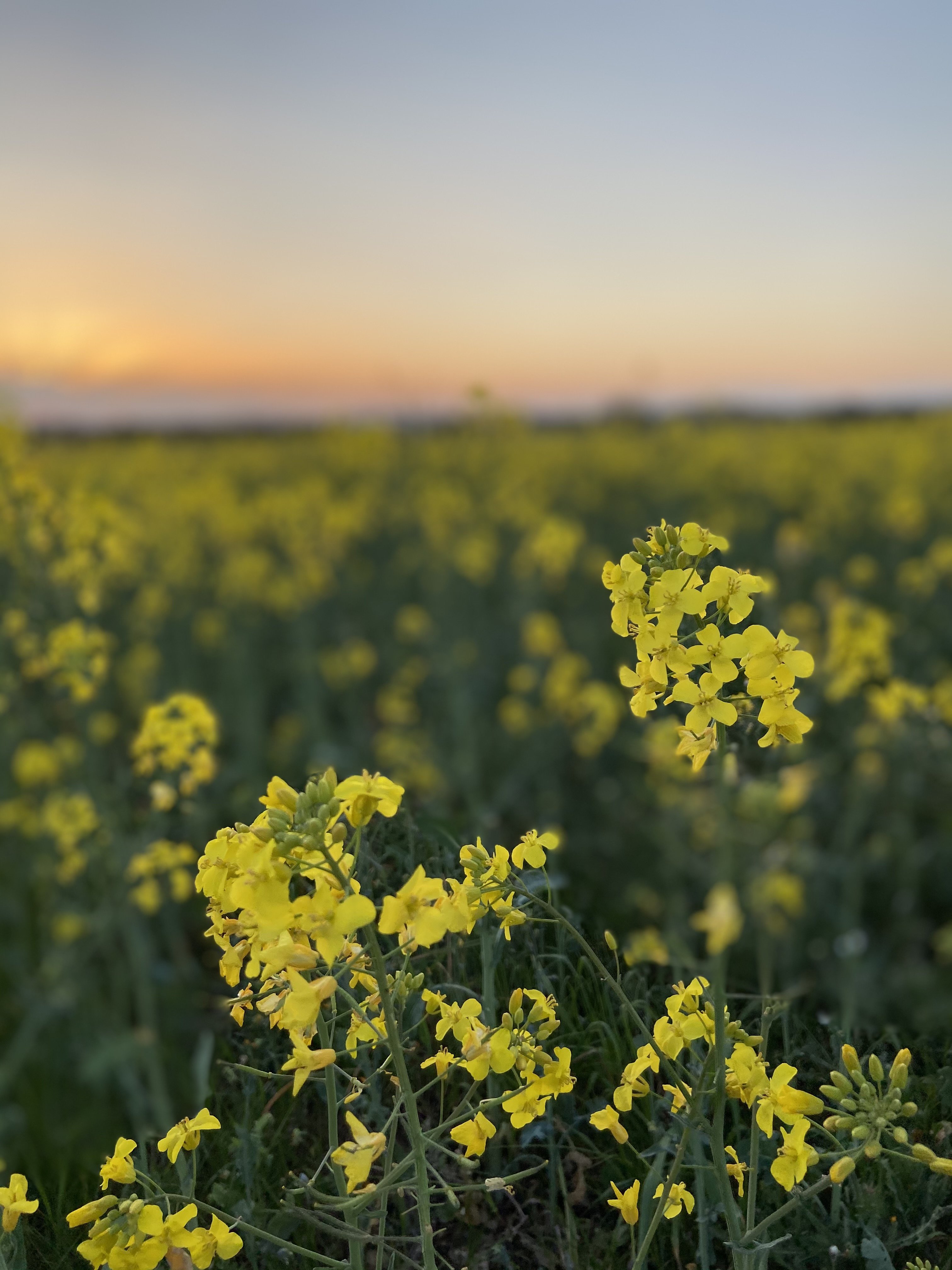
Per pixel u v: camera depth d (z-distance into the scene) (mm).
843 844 4137
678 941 2105
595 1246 1438
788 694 1143
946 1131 1439
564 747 5797
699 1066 1439
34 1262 1423
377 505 13227
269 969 1091
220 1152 1517
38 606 3398
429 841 1791
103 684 5098
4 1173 2086
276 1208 1405
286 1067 1200
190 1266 1124
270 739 6605
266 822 998
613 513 13742
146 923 3576
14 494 3414
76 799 3453
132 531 4102
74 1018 3186
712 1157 1419
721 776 2775
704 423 22312
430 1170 1418
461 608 8062
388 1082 1565
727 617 1210
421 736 5953
